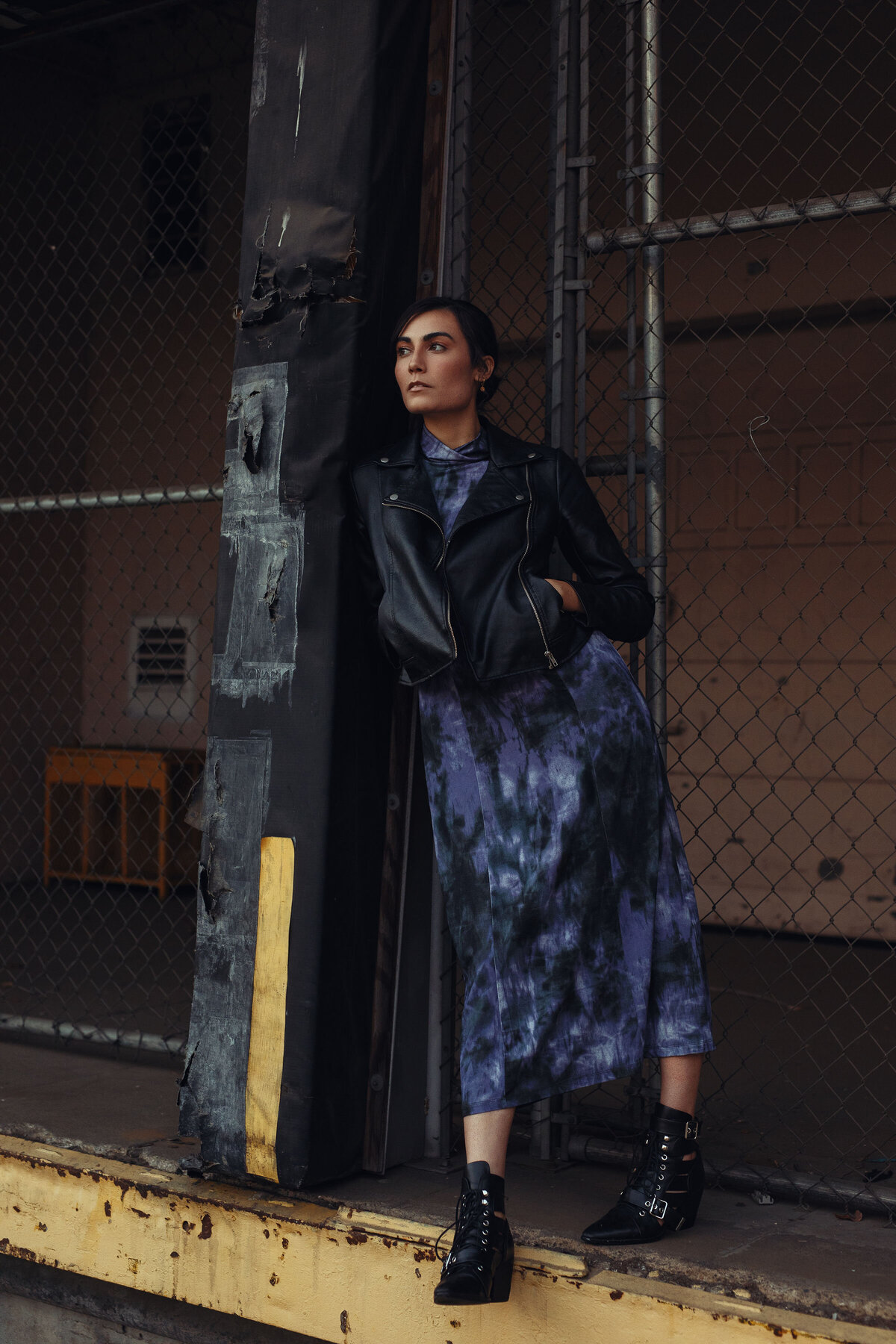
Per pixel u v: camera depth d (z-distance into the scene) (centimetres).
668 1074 225
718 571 580
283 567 250
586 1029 218
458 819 227
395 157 254
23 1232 271
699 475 582
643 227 263
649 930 222
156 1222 252
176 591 752
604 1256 212
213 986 253
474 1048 218
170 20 674
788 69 541
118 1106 303
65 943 555
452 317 232
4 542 732
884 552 546
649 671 266
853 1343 186
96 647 782
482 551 223
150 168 747
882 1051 364
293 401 250
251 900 249
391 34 252
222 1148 249
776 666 570
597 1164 267
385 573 230
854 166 532
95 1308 272
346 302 245
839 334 548
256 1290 239
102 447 776
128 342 764
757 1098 322
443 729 230
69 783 739
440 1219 227
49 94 744
